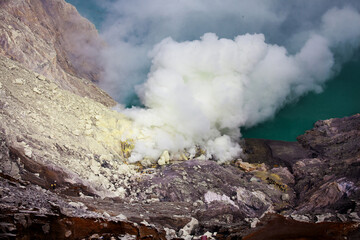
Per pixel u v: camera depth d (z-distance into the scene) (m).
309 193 19.14
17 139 14.80
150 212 14.91
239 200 18.16
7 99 17.02
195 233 14.23
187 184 19.23
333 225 12.02
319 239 11.13
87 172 16.80
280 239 11.26
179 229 14.06
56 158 15.79
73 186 14.90
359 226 11.81
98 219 9.50
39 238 7.74
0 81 17.97
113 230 9.91
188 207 16.67
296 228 12.29
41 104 19.34
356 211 14.31
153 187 18.39
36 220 7.81
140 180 19.03
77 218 9.01
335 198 16.75
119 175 19.05
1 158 13.32
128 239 9.30
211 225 14.45
